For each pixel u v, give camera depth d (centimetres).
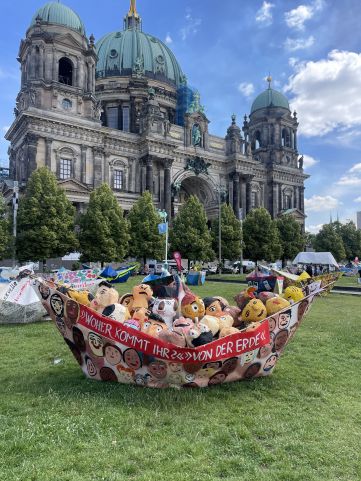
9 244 5500
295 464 645
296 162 11981
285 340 1098
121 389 973
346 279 6019
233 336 980
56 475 593
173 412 843
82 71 8075
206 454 669
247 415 840
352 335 1703
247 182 10712
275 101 11969
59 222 5875
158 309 1109
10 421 789
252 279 2223
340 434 751
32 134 7300
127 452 672
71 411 842
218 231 8206
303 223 11744
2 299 1936
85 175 7912
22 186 6950
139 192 8869
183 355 934
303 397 959
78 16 8412
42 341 1570
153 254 7231
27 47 7838
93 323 1004
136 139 8894
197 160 9994
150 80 10700
